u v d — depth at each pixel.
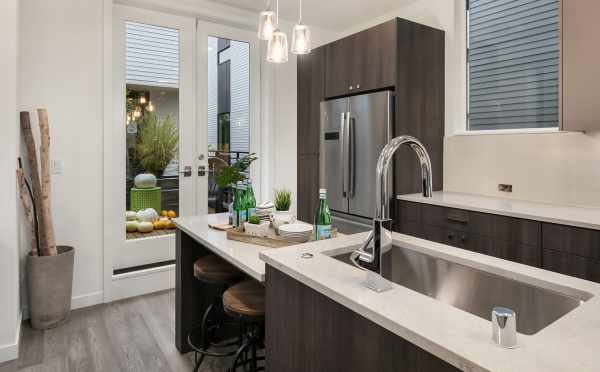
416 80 3.26
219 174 2.24
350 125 3.45
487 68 3.34
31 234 2.78
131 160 3.48
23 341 2.56
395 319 0.84
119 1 3.34
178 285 2.46
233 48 4.01
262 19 2.07
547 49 2.95
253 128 4.19
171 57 3.63
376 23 4.16
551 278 1.10
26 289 2.85
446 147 3.45
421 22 3.70
